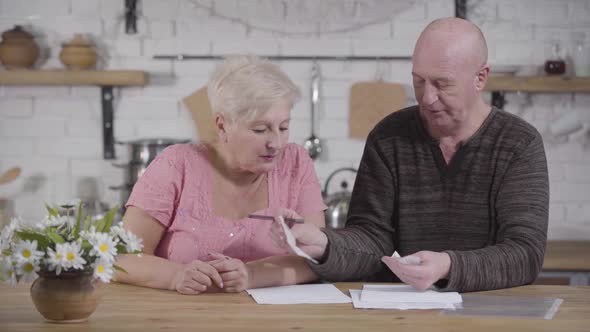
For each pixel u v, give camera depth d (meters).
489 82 3.85
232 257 2.31
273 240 2.20
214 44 3.96
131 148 3.76
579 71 3.88
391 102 3.93
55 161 3.99
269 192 2.36
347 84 3.98
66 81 3.81
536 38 4.00
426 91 2.22
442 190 2.36
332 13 3.97
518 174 2.29
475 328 1.77
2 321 1.81
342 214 3.66
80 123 3.99
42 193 3.99
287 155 2.41
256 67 2.16
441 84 2.20
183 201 2.30
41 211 3.99
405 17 3.97
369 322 1.81
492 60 4.01
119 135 3.98
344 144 3.99
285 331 1.73
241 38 3.97
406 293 2.05
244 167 2.20
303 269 2.21
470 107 2.26
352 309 1.93
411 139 2.39
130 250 1.84
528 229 2.21
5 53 3.81
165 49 3.97
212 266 2.10
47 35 3.95
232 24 3.96
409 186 2.38
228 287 2.10
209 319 1.83
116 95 3.97
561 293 2.12
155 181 2.30
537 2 3.99
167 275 2.14
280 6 3.96
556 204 4.05
